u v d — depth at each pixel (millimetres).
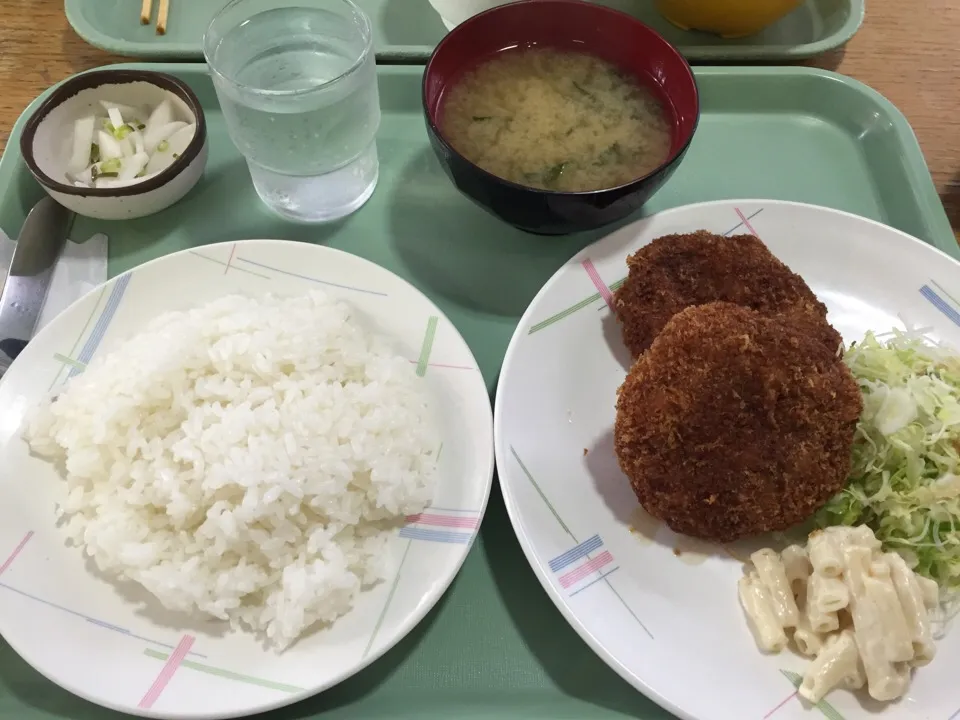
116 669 285
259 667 287
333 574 297
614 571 317
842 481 327
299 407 331
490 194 369
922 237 417
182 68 459
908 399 341
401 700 304
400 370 349
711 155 457
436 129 371
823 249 398
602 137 409
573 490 334
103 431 322
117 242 414
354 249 416
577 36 431
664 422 317
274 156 385
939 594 318
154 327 359
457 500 322
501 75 427
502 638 316
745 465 314
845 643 290
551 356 365
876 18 509
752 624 308
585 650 314
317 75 416
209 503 320
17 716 294
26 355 349
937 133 463
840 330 382
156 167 416
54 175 406
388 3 505
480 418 337
